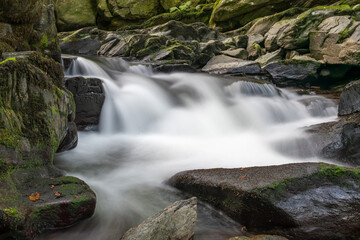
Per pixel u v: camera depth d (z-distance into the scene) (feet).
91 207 9.41
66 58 26.66
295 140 16.70
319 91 35.68
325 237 8.48
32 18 17.67
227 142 18.76
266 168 10.77
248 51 45.01
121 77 27.63
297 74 37.58
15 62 9.94
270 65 38.63
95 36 40.24
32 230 8.14
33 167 10.16
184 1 59.72
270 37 43.91
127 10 60.64
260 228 9.19
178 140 19.19
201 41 46.75
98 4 61.77
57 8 60.03
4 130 9.14
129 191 11.92
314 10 39.47
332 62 35.70
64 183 10.02
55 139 11.70
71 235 8.84
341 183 9.57
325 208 8.86
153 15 61.82
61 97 12.67
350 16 35.99
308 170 9.98
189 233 8.49
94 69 28.22
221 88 28.43
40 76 11.12
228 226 9.68
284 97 30.42
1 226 7.40
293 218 8.60
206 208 10.59
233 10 51.93
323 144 15.69
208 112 23.39
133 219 9.94
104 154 16.06
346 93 21.74
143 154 16.20
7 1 15.17
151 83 26.76
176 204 8.53
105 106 19.95
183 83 28.58
